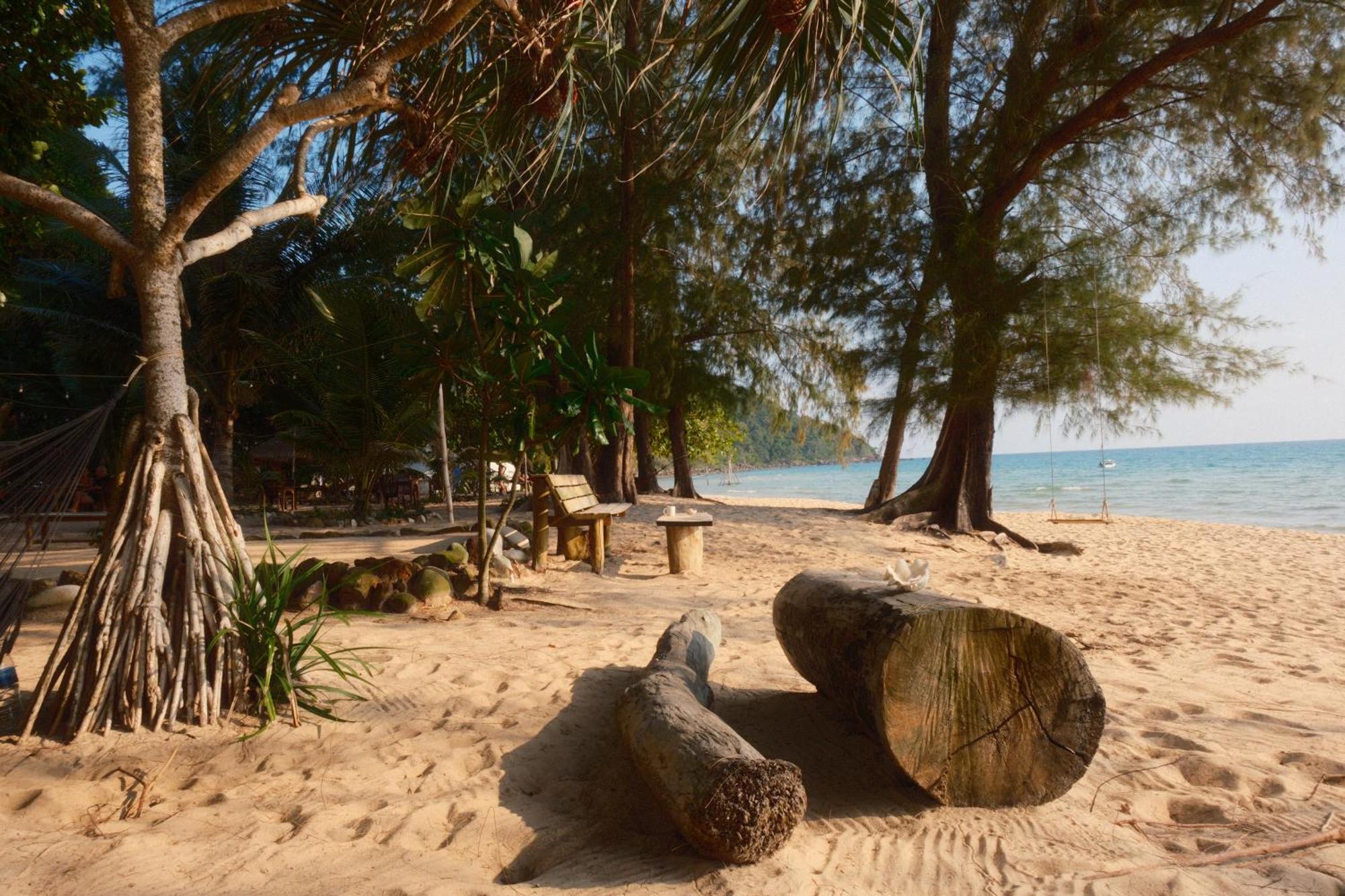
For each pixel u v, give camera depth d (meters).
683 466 22.98
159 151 3.58
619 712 3.18
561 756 3.27
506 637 5.12
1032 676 2.98
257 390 17.92
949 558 11.75
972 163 14.16
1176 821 2.96
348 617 5.40
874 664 2.98
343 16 4.21
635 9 7.78
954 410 14.43
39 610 5.19
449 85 4.45
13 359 18.72
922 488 14.91
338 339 14.79
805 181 14.91
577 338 15.25
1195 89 12.74
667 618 6.18
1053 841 2.72
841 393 19.53
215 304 15.01
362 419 14.91
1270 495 32.50
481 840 2.59
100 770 2.84
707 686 3.92
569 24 3.96
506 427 6.77
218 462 15.98
